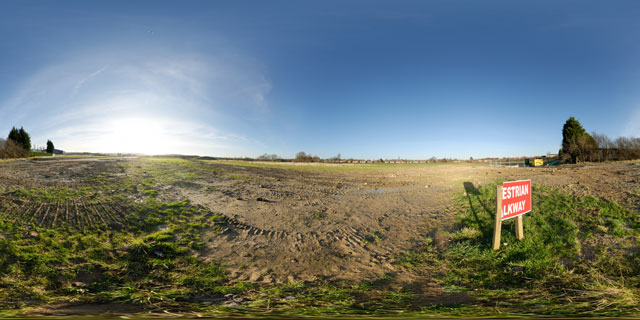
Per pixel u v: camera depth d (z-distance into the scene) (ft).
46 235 19.85
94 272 16.42
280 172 68.08
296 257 20.03
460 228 24.47
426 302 12.66
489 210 27.84
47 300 12.67
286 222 27.66
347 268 18.24
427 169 87.66
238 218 28.22
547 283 14.73
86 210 26.20
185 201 32.65
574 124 115.85
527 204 21.16
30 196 28.78
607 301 11.88
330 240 23.30
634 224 20.49
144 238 21.59
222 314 10.55
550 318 9.88
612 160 104.01
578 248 18.15
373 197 40.11
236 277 16.92
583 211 24.47
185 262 18.69
